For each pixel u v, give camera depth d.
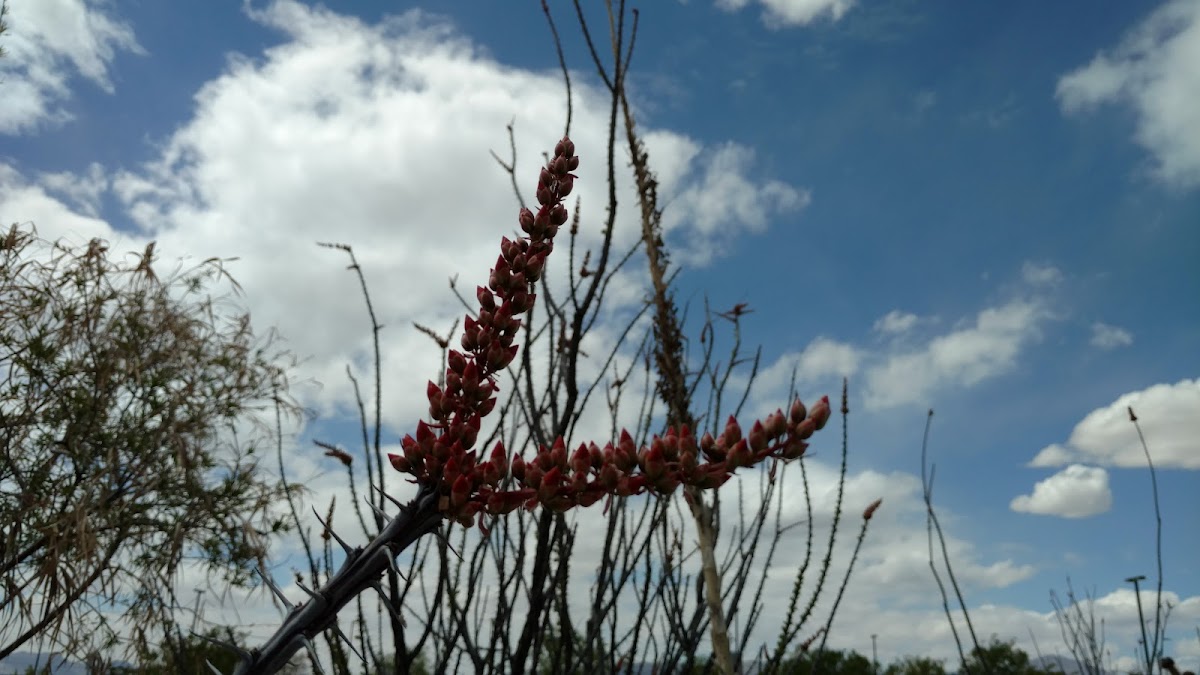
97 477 4.10
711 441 1.13
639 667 2.54
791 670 2.73
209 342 4.85
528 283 1.28
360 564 1.11
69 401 4.29
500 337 1.24
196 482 4.40
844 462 2.88
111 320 4.44
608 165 2.30
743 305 3.09
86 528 3.94
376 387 2.60
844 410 2.95
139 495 4.23
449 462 1.12
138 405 4.50
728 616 2.61
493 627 2.20
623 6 2.39
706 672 2.65
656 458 1.08
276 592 1.15
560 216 1.31
